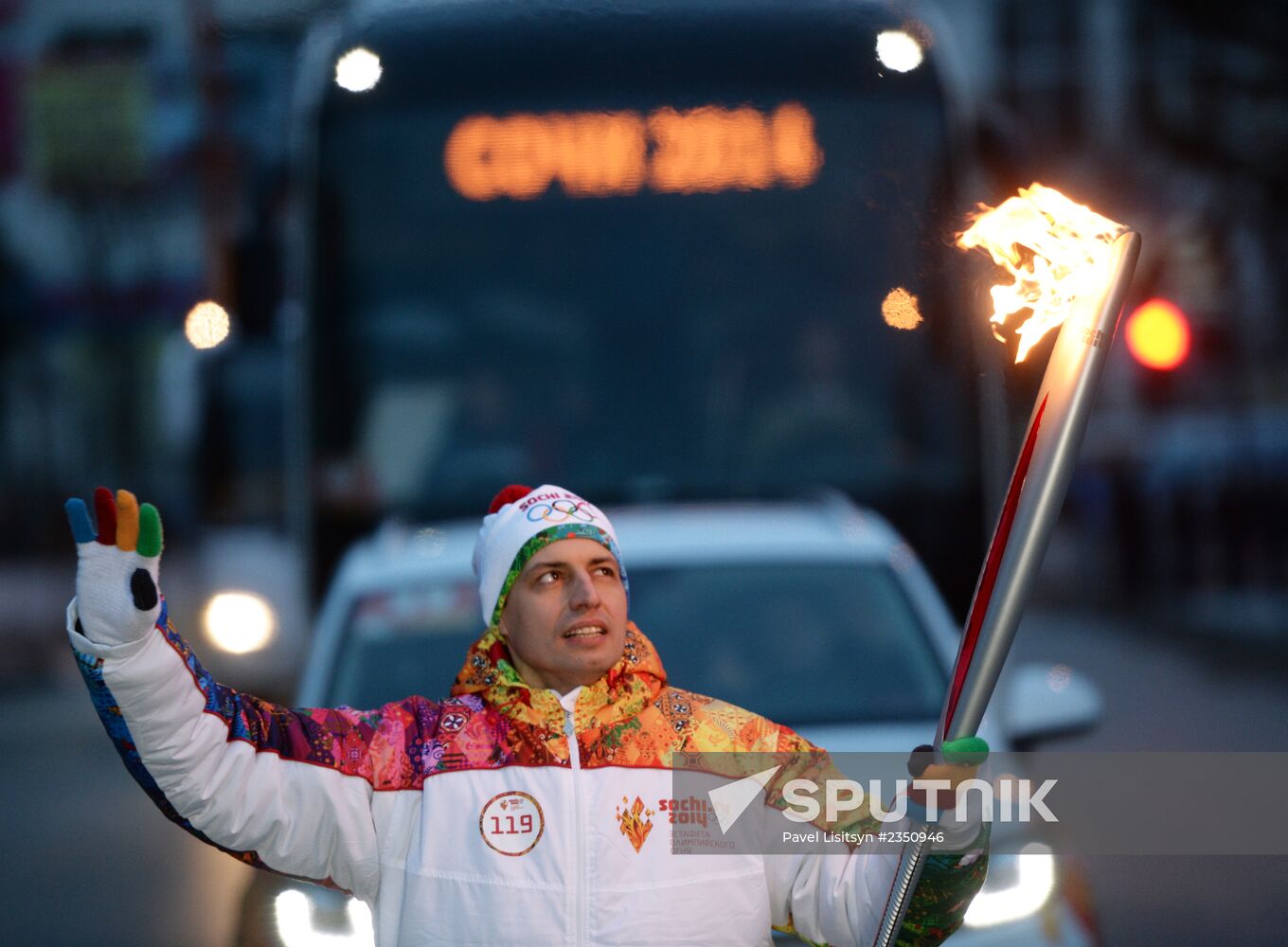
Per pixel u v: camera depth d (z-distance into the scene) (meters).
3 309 61.09
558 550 7.11
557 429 18.95
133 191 56.41
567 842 6.94
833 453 18.69
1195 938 14.73
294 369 19.56
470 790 7.00
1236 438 42.97
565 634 7.07
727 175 18.70
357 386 19.05
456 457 18.98
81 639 6.46
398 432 19.06
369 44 19.12
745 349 18.81
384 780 7.02
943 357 18.47
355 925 9.82
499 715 7.13
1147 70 49.31
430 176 18.98
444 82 18.92
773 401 18.78
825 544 13.70
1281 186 41.34
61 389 64.94
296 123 19.52
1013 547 6.38
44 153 56.22
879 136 18.53
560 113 18.84
